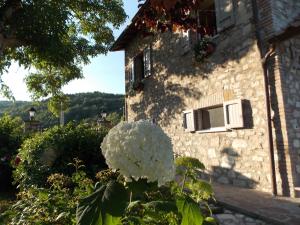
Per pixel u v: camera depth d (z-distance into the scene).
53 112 15.65
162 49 9.74
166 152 1.36
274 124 5.83
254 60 6.25
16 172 6.02
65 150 5.88
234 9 6.82
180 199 1.45
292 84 5.97
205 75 7.68
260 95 6.09
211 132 7.42
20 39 9.11
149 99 10.41
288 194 5.54
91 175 5.61
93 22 13.07
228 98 6.90
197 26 3.44
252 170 6.23
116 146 1.34
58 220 2.21
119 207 1.16
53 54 9.29
